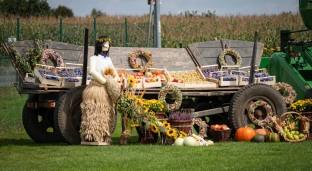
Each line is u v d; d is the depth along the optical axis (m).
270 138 16.36
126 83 16.42
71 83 16.58
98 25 50.19
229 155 13.59
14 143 17.70
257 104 17.38
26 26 52.44
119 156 13.56
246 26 59.12
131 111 16.05
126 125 16.19
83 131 15.66
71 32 49.72
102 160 12.98
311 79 20.61
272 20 60.44
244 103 17.33
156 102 16.36
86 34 16.25
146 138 16.56
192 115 17.70
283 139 16.36
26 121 17.84
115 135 20.12
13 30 51.53
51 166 12.40
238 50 19.81
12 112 25.66
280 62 20.91
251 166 11.96
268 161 12.59
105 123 15.65
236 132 16.91
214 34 56.16
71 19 64.81
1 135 20.17
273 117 16.69
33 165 12.57
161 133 16.17
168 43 52.50
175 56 18.94
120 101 15.99
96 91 15.58
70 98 16.05
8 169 12.16
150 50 18.59
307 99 17.12
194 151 14.26
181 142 15.59
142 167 12.05
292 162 12.43
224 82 17.97
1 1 80.69
